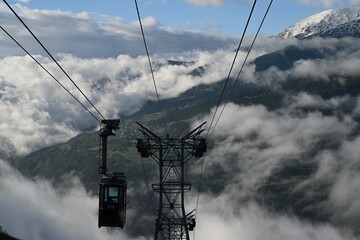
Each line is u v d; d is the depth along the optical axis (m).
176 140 46.75
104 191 34.09
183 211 47.19
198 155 47.19
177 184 47.38
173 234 47.12
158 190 48.22
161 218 47.38
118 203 34.03
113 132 34.34
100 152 34.22
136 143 46.25
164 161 47.50
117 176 35.06
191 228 47.97
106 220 33.94
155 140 46.75
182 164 47.34
